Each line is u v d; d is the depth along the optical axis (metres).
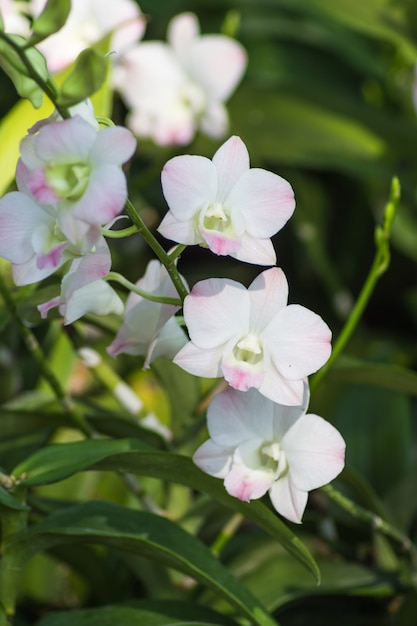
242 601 0.90
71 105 0.80
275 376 0.84
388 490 1.10
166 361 0.99
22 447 1.04
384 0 1.49
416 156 1.50
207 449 0.86
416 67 1.38
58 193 0.80
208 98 1.44
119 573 1.08
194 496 1.17
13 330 1.11
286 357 0.84
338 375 1.05
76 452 0.89
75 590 1.13
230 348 0.84
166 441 1.01
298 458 0.85
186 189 0.82
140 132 1.47
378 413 1.14
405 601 1.01
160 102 1.45
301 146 1.49
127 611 0.93
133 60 1.42
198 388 1.01
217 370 0.85
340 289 1.50
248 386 0.83
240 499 0.86
